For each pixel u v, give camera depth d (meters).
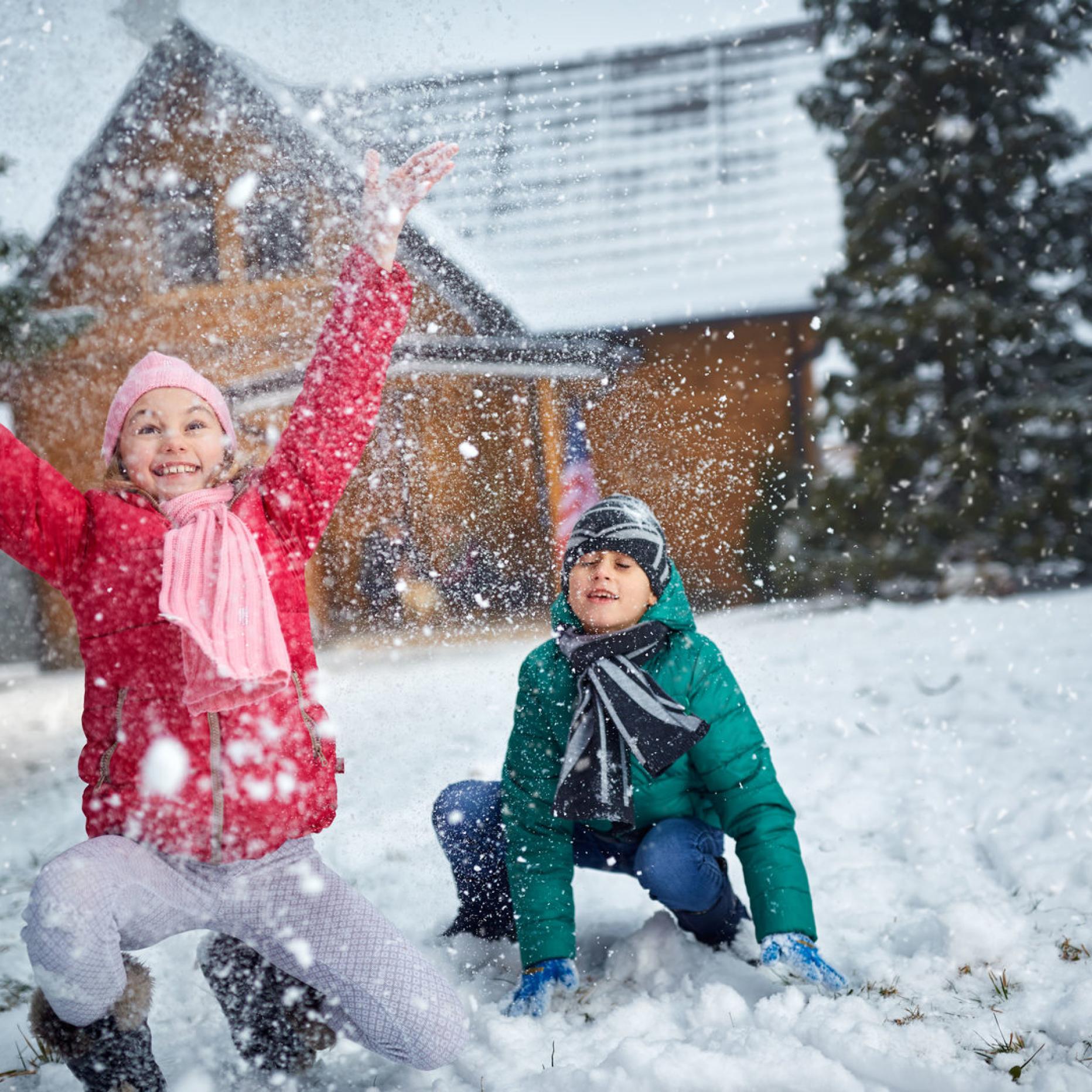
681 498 8.34
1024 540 11.41
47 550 1.78
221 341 7.96
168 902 1.65
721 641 7.33
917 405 11.68
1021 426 11.62
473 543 6.87
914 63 12.21
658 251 11.15
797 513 11.11
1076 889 2.44
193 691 1.66
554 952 2.03
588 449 8.04
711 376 11.12
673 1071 1.66
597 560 2.14
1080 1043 1.76
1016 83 12.17
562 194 10.93
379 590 6.65
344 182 5.11
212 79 7.28
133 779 1.68
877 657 6.25
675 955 2.19
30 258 6.18
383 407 6.44
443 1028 1.67
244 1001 1.82
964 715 4.45
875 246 12.05
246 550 1.77
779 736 4.25
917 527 11.16
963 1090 1.64
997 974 2.04
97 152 7.86
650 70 12.88
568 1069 1.71
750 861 2.03
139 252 7.99
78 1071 1.58
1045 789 3.18
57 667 9.92
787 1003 1.89
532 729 2.16
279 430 7.86
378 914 1.76
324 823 1.81
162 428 1.92
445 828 2.31
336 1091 1.77
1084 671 5.30
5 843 3.46
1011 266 12.33
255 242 7.88
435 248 7.41
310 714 1.81
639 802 2.13
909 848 2.82
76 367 7.84
